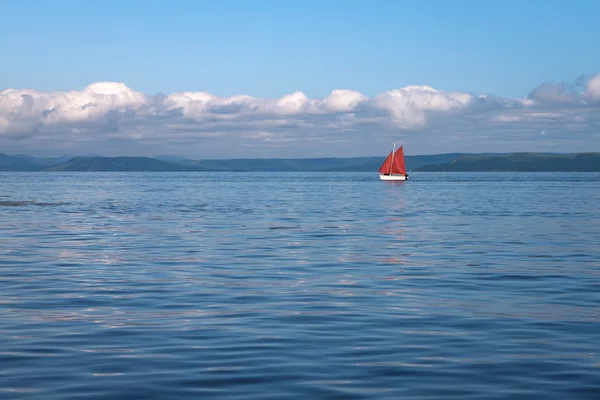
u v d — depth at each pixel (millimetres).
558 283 23125
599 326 16328
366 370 12578
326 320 16984
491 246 35188
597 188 154500
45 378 12016
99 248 34188
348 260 29359
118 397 11008
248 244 36219
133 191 134750
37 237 40344
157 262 28625
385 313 17906
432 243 36719
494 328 16109
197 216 59812
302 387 11562
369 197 103125
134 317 17344
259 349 14086
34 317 17312
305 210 68875
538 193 121312
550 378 12086
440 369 12664
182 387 11547
